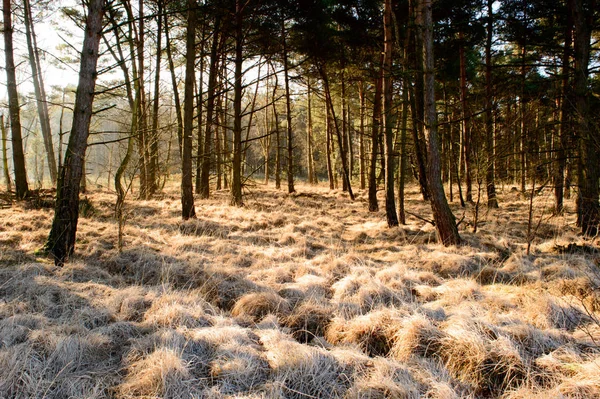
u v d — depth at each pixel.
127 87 11.58
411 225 8.86
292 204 12.68
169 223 8.01
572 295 4.01
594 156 7.14
